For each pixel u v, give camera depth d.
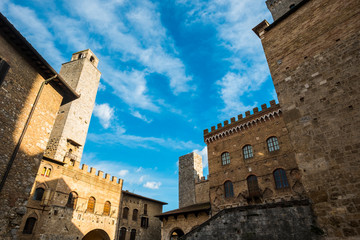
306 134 14.27
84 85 51.88
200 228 19.06
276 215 14.62
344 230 11.08
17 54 15.53
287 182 27.83
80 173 36.53
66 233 31.34
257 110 34.53
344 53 14.28
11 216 13.54
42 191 30.12
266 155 31.03
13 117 14.71
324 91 14.41
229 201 32.12
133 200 45.81
